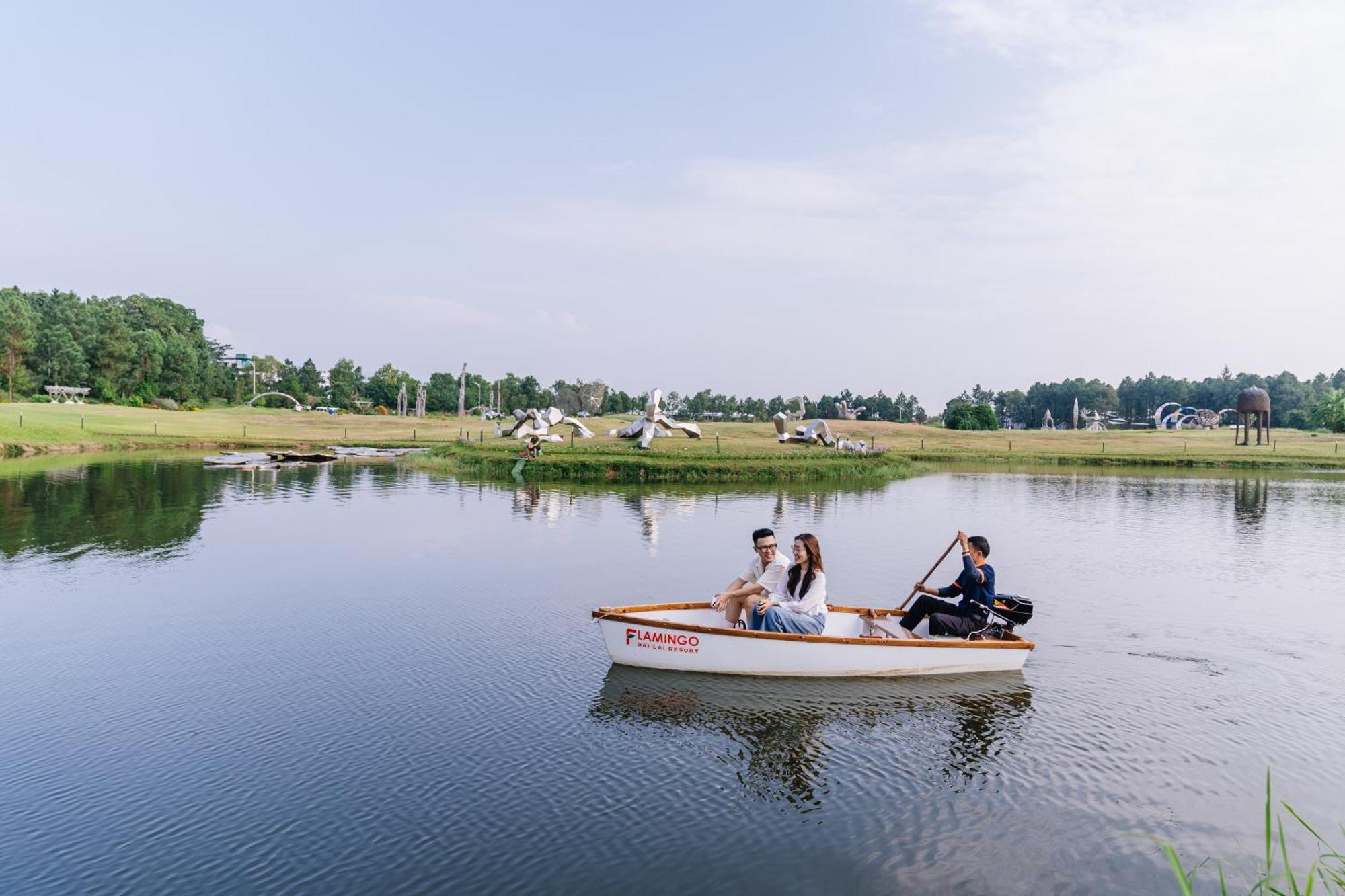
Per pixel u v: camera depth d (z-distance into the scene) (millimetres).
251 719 8547
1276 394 183500
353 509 25453
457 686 9602
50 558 16875
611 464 39062
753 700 9266
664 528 21969
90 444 51781
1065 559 18547
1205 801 7035
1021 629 12453
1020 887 5742
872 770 7570
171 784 7102
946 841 6340
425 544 19156
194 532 20453
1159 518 26797
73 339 122188
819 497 31641
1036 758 7840
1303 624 12773
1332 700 9469
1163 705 9266
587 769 7484
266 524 22016
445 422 97562
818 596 10398
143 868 5828
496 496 29672
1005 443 81250
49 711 8703
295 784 7113
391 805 6781
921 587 11219
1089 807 6898
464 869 5875
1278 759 7852
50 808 6676
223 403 149750
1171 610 13703
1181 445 79500
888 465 48031
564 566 16562
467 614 12797
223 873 5785
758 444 59219
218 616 12562
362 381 177375
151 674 9922
